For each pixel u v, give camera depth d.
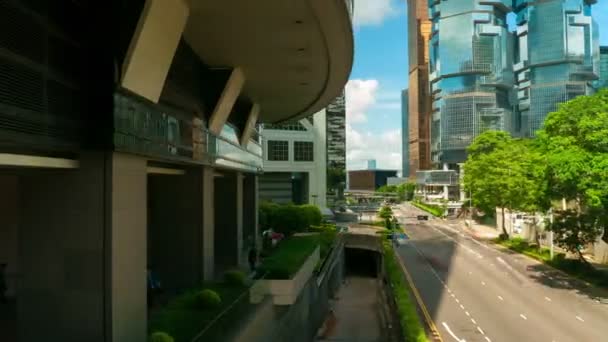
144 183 14.61
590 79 169.38
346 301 41.97
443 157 178.62
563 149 30.73
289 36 19.77
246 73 26.20
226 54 22.41
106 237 12.33
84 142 12.21
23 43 9.91
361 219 92.88
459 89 174.12
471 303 30.50
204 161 22.06
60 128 11.17
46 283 12.41
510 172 52.34
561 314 27.62
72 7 11.91
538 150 39.19
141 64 13.48
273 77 27.17
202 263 21.80
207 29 18.86
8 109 9.41
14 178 17.73
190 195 22.12
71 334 12.25
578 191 30.61
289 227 46.47
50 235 12.45
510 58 178.88
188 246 21.95
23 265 12.51
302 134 75.81
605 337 23.50
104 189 12.41
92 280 12.30
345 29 18.95
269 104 36.22
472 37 171.00
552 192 33.22
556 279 37.50
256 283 19.48
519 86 183.50
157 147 15.77
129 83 13.07
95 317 12.23
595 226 32.62
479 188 59.03
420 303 30.58
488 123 170.88
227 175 31.03
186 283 21.77
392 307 31.39
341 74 26.30
